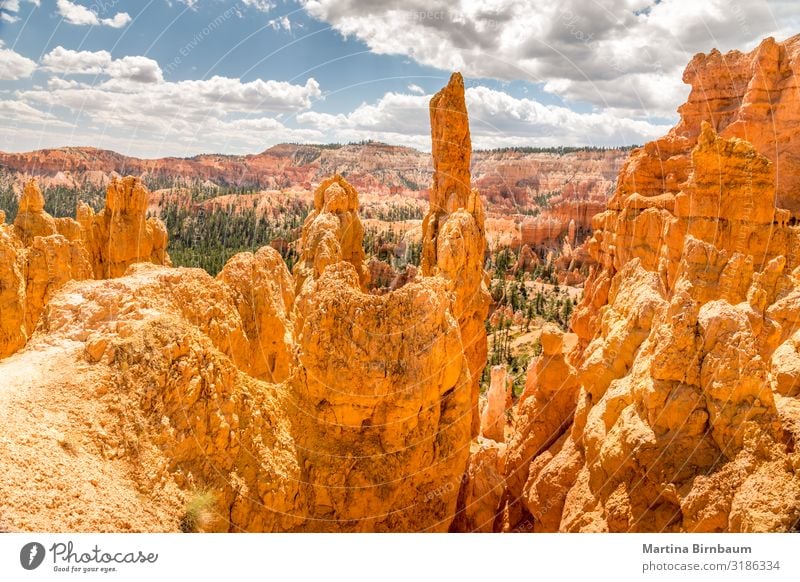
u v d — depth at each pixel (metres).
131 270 20.41
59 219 38.84
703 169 26.25
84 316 17.02
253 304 23.34
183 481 14.46
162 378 15.18
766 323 19.44
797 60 32.66
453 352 21.03
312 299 22.42
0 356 26.53
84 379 14.65
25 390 14.16
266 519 16.02
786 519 12.77
